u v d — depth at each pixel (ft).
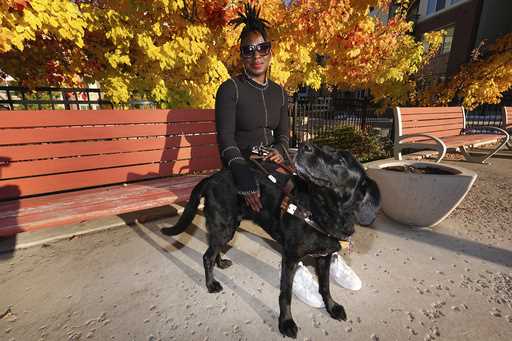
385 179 9.45
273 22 12.47
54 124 8.24
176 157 10.20
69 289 6.61
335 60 17.37
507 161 18.48
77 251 8.18
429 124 16.26
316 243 5.38
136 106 13.69
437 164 9.71
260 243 8.80
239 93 6.61
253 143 7.07
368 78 18.31
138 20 10.68
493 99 20.95
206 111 10.55
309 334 5.48
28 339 5.30
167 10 9.87
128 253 8.14
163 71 13.07
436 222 9.28
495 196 12.21
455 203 8.68
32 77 13.78
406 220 9.59
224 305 6.23
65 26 8.50
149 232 9.36
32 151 7.98
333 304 6.00
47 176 8.21
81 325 5.63
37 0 7.87
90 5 9.82
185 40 10.82
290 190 5.50
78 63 12.73
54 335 5.39
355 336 5.42
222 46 12.76
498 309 6.02
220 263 7.53
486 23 45.14
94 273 7.22
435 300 6.31
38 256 7.89
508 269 7.35
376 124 37.09
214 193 6.27
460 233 9.21
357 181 5.13
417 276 7.14
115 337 5.37
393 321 5.76
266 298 6.47
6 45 7.57
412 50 18.84
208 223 6.45
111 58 10.88
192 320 5.80
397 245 8.57
